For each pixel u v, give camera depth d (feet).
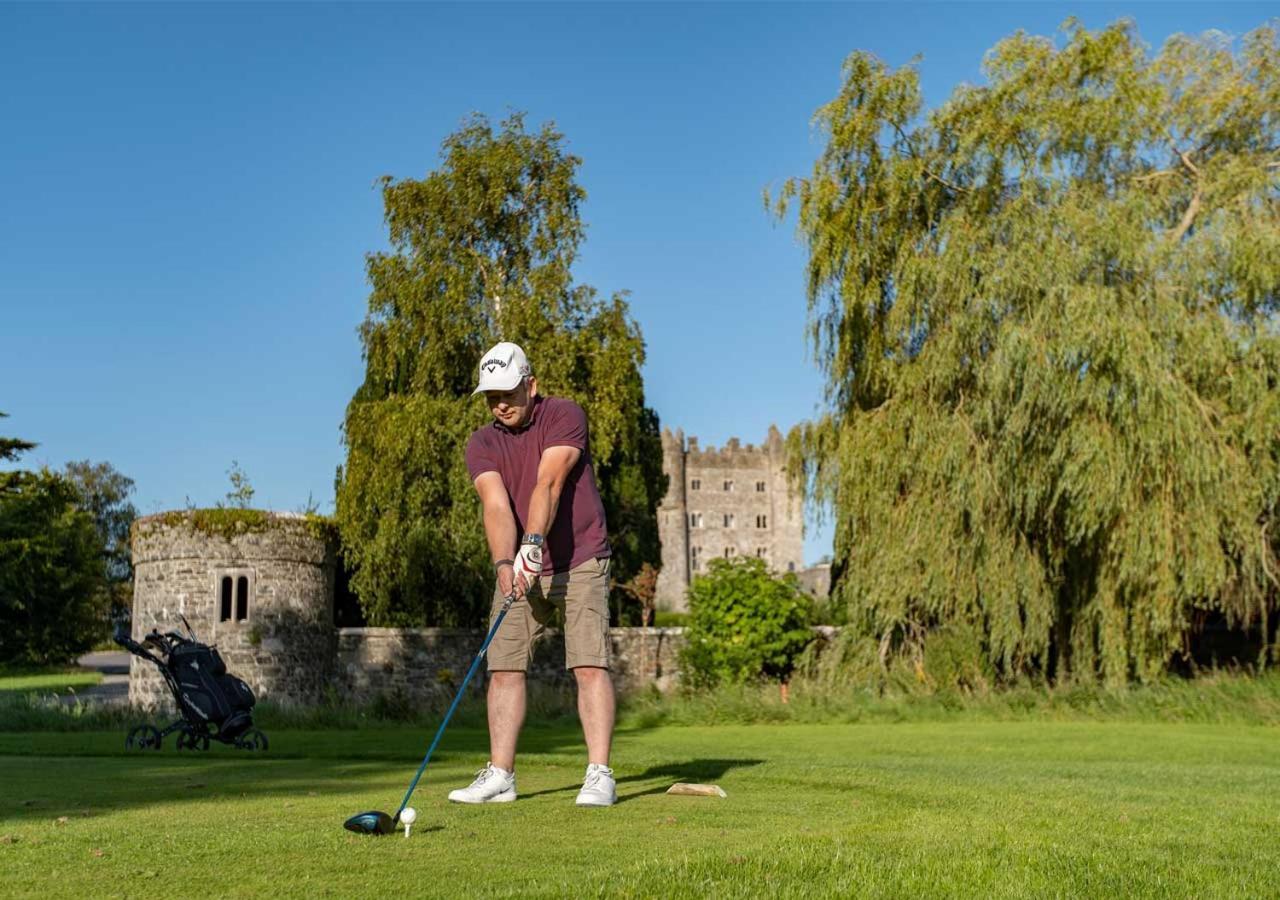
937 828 15.28
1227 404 64.64
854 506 70.59
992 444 66.28
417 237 97.04
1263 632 73.31
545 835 13.82
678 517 377.30
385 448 92.07
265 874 11.10
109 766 25.84
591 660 17.75
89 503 253.24
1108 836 15.08
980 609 69.26
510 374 17.94
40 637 162.30
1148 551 62.18
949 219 68.54
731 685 76.43
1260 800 21.80
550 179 98.22
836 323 74.69
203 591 84.33
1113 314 61.52
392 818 14.03
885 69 73.10
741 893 10.32
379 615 99.30
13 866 11.46
